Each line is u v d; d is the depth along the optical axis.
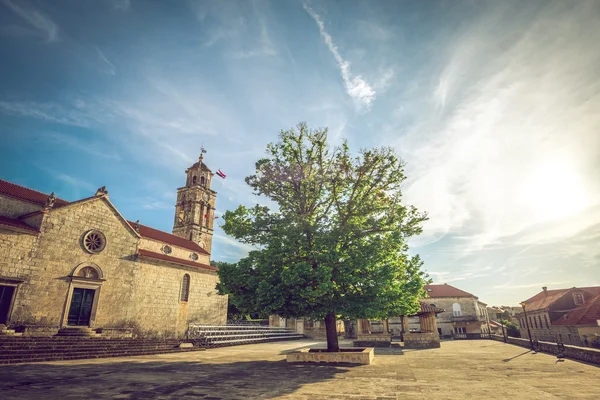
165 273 30.86
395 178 16.72
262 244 16.08
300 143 17.88
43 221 21.97
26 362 14.62
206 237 50.88
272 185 17.42
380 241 15.35
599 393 8.27
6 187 24.34
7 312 19.50
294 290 13.65
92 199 25.14
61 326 21.69
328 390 8.66
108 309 24.91
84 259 23.95
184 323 31.95
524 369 13.25
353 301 14.45
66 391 7.93
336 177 16.80
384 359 17.52
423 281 17.52
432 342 27.67
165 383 9.42
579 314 34.91
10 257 20.06
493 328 59.19
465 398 7.72
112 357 18.03
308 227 14.99
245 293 15.19
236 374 11.47
